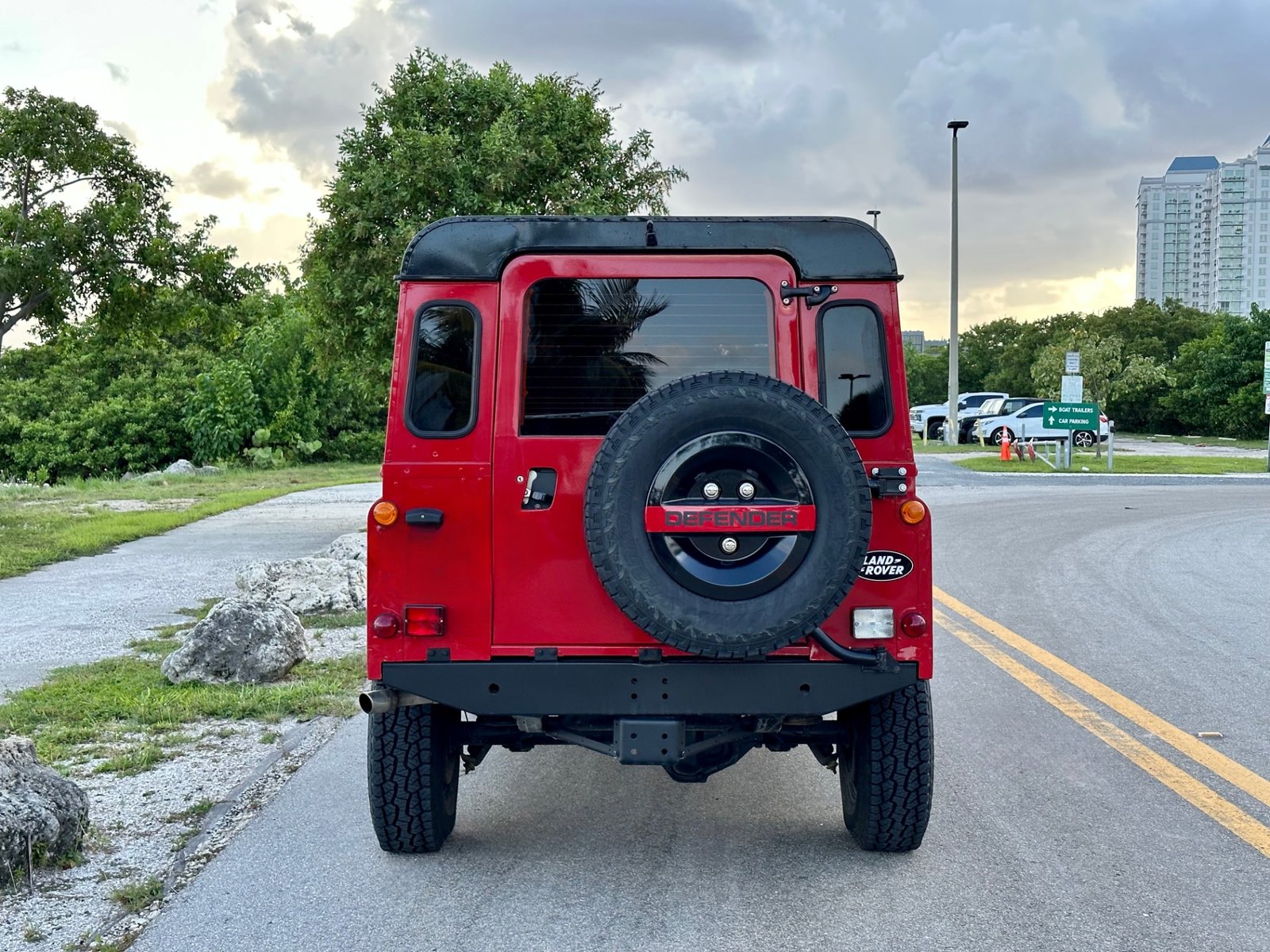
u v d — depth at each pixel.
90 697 7.95
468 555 4.68
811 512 4.25
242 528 19.19
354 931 4.28
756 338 4.76
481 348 4.72
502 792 6.06
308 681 8.35
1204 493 24.36
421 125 14.95
